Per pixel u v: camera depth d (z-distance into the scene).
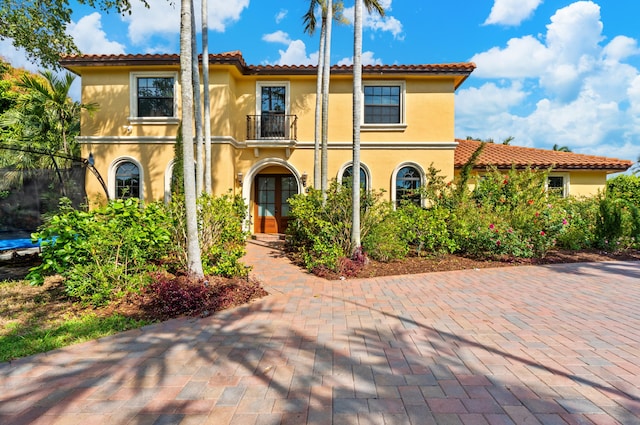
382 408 2.62
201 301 5.00
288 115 13.13
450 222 9.71
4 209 8.83
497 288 6.33
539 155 15.38
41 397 2.82
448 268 8.13
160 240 6.04
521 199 10.00
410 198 13.20
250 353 3.61
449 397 2.77
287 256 9.73
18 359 3.49
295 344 3.84
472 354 3.56
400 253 8.77
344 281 6.93
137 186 12.56
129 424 2.46
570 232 10.48
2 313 4.91
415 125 13.20
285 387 2.94
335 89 13.27
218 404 2.70
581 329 4.27
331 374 3.15
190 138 5.74
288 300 5.59
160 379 3.09
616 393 2.81
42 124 12.55
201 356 3.54
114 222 5.46
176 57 11.74
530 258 9.12
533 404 2.66
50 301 5.46
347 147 13.19
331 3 10.34
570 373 3.15
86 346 3.80
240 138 13.20
